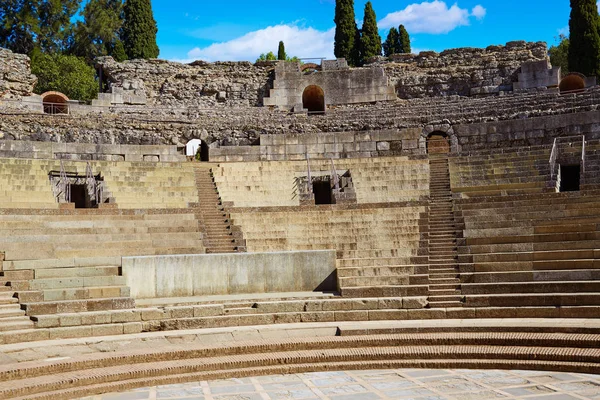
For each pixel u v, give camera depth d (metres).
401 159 33.47
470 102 41.00
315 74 46.59
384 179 30.89
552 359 13.21
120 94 44.78
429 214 24.19
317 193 32.22
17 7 58.00
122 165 30.91
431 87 47.41
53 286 17.02
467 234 21.30
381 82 45.94
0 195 25.47
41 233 20.78
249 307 17.50
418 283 18.86
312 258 19.50
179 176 30.53
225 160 36.47
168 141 38.75
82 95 51.78
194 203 27.50
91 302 16.27
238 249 22.25
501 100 40.00
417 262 20.03
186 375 12.78
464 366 13.52
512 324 15.34
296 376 13.09
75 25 60.94
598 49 50.62
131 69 48.25
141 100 45.44
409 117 38.62
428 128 37.34
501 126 35.59
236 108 45.47
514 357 13.51
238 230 23.73
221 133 39.47
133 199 27.47
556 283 17.25
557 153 29.61
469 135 36.16
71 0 60.25
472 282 18.56
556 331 14.66
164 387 12.25
